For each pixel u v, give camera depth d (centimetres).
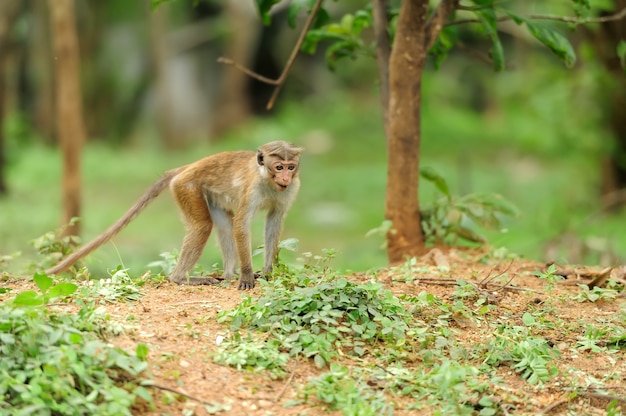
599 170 2550
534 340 955
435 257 1245
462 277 1144
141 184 3491
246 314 934
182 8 4656
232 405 800
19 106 4575
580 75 2356
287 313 938
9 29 3077
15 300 812
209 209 1159
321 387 830
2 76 3095
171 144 4516
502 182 3378
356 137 4550
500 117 5119
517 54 4200
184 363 841
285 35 4781
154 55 4481
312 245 2647
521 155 4075
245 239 1088
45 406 715
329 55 1498
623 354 969
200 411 781
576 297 1105
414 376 878
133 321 906
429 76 4578
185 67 4641
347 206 3228
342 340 922
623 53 1583
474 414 839
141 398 776
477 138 4575
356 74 5131
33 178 3538
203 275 1184
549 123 2620
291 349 892
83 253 1108
